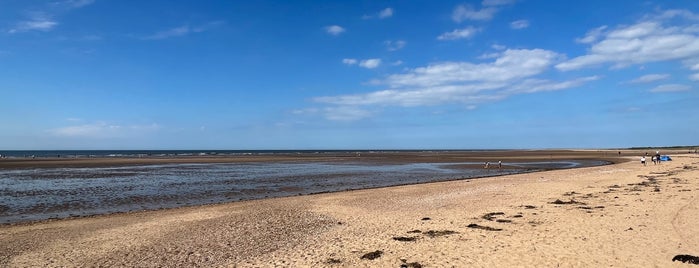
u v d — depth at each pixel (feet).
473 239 41.78
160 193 90.07
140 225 53.93
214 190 95.96
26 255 40.24
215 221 56.24
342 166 193.26
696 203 58.18
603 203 63.31
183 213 62.95
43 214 64.85
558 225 47.32
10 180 114.01
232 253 40.01
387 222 53.62
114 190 94.22
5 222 57.98
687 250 35.17
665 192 72.59
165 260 38.09
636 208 56.49
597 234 41.86
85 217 61.21
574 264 32.50
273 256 38.24
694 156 263.29
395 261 35.04
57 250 41.93
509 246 38.37
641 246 36.86
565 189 85.66
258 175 137.80
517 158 292.81
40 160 229.25
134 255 39.86
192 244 43.83
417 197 77.92
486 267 32.58
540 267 32.09
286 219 57.36
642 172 129.80
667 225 44.60
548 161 243.81
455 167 188.24
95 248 42.55
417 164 213.46
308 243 43.11
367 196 80.38
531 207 62.23
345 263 35.04
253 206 69.00
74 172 142.92
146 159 258.78
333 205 69.10
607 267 31.60
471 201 71.00
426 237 43.62
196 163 210.59
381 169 172.76
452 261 34.42
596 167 167.02
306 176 135.33
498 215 56.13
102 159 252.21
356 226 51.78
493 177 124.16
